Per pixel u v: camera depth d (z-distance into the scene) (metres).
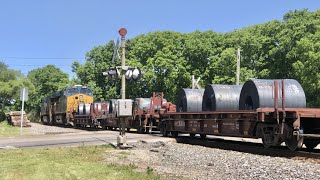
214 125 19.52
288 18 52.72
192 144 20.05
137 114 31.30
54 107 55.69
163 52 62.34
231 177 10.12
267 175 10.38
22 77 86.19
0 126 46.59
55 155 13.98
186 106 22.95
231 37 59.47
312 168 11.22
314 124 15.49
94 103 40.41
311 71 39.47
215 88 19.67
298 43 40.72
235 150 16.83
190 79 58.38
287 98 15.69
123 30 17.72
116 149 16.53
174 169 11.48
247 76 47.97
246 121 16.56
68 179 9.09
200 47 59.69
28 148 16.56
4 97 76.00
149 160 13.48
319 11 47.47
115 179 9.30
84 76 78.62
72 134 26.81
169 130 25.58
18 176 9.30
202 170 11.36
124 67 17.55
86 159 13.11
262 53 50.62
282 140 14.92
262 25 54.06
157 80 60.81
